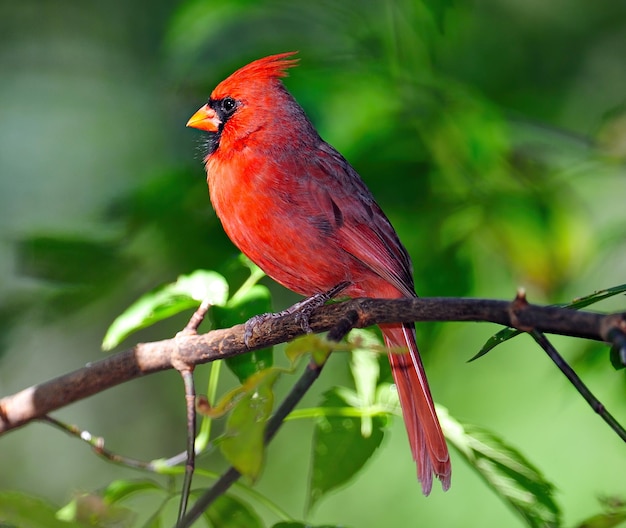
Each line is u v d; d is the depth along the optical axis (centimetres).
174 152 1266
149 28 1290
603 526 483
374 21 958
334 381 1114
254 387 426
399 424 1133
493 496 1100
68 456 1224
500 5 1185
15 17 1312
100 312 991
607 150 930
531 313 480
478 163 898
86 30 1306
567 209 908
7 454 1223
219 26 961
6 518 411
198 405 439
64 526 414
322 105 932
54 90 1354
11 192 1295
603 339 460
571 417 1085
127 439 1223
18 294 862
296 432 1151
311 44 989
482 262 958
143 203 886
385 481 1121
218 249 880
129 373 608
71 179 1302
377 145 909
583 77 1203
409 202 906
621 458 1065
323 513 1122
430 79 931
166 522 888
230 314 635
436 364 976
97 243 846
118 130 1293
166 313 638
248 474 414
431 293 883
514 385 1103
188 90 967
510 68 1140
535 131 977
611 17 1208
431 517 1103
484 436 599
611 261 1019
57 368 1234
